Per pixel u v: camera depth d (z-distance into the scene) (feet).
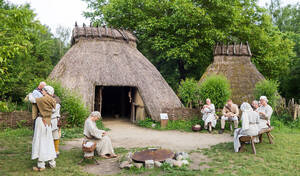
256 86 37.83
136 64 40.37
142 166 15.93
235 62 47.21
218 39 53.31
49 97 15.65
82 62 37.76
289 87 77.71
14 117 28.17
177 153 18.22
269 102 35.47
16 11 13.30
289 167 15.99
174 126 32.65
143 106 36.60
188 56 52.80
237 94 41.29
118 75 36.86
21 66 49.24
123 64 39.09
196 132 30.27
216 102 33.50
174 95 39.45
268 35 63.31
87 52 39.63
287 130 31.40
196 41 53.26
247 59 47.85
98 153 18.70
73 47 42.24
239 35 59.31
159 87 38.70
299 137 26.14
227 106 30.17
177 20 50.83
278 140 24.41
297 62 70.28
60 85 31.48
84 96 33.83
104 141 18.66
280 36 66.13
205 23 50.55
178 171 15.08
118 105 54.34
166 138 26.84
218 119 32.73
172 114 34.45
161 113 34.32
